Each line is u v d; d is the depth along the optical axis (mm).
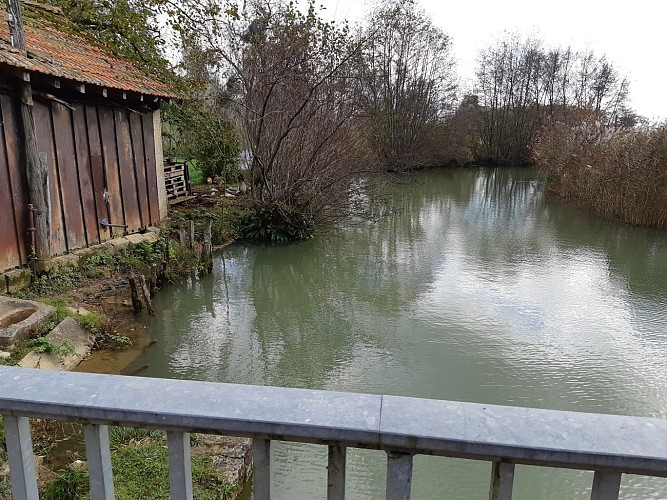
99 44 8781
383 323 6426
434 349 5645
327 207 10836
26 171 5668
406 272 8656
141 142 8438
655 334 6070
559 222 13109
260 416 926
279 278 8359
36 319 4609
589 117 21016
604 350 5617
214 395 994
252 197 10609
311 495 3188
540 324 6352
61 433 3299
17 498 1106
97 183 7156
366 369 5176
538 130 30656
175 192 11648
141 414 958
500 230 12133
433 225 12805
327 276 8484
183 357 5270
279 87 10367
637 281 8133
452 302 7172
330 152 10484
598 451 835
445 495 3303
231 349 5543
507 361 5348
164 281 7176
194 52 10250
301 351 5574
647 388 4812
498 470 893
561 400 4590
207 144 13883
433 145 27672
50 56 6195
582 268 8859
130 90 7105
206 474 2910
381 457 3615
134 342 5363
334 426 896
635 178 12492
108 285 6234
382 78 22562
